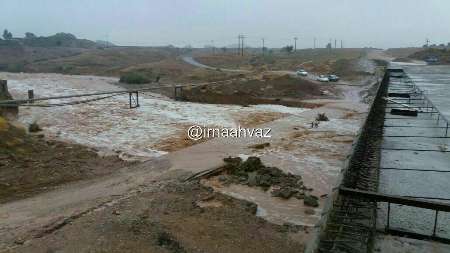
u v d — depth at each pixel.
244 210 12.25
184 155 18.20
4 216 11.60
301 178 15.61
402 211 10.09
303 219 12.05
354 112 31.84
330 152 19.41
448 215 9.96
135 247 9.44
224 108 33.41
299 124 26.34
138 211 11.55
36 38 152.00
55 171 15.60
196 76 60.38
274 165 17.16
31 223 11.08
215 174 15.74
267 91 42.41
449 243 8.38
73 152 18.38
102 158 17.78
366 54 134.38
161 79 60.69
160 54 124.50
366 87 50.31
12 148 17.33
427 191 12.13
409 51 154.12
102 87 47.50
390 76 49.44
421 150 16.61
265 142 21.02
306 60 92.19
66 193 13.51
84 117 26.97
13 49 114.31
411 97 32.22
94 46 177.38
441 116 22.97
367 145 15.54
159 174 15.41
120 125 25.05
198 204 12.57
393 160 15.04
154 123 26.03
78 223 10.77
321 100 40.03
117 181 14.71
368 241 7.52
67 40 165.38
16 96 37.09
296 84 45.03
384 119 22.80
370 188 11.20
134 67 78.69
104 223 10.65
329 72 67.56
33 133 21.83
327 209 7.64
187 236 10.15
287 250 10.04
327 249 6.81
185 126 25.31
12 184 14.06
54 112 27.98
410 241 8.48
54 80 52.09
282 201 13.34
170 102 35.81
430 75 58.12
